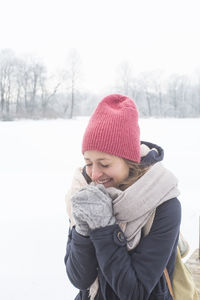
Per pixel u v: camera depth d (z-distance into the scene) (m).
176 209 0.89
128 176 0.95
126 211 0.86
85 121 17.94
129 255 0.88
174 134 13.48
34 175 6.84
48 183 6.12
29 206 4.53
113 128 0.90
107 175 0.93
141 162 0.95
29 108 18.14
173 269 0.95
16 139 11.69
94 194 0.85
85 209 0.83
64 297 2.33
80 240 0.86
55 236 3.42
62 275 2.63
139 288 0.82
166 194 0.88
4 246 3.13
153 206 0.86
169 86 20.61
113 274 0.81
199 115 20.09
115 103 1.00
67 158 8.90
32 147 10.41
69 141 11.79
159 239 0.86
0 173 6.96
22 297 2.32
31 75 18.58
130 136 0.90
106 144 0.89
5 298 2.29
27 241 3.26
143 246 0.87
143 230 0.90
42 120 17.52
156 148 1.06
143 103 19.98
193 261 2.52
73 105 19.39
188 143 11.34
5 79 17.83
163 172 0.91
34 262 2.84
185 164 7.86
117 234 0.84
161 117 20.09
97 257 0.84
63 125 16.22
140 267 0.84
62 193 5.37
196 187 5.70
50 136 12.79
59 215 4.11
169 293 0.93
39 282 2.52
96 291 0.93
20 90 18.22
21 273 2.64
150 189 0.87
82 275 0.89
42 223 3.79
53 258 2.92
